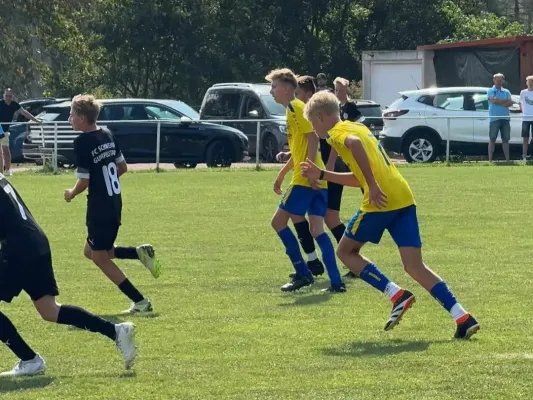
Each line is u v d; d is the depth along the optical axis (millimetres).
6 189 6801
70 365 7152
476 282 10250
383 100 38188
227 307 9320
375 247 12883
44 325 8562
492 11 63188
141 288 10336
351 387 6371
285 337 7973
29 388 6492
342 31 50031
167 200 18828
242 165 27438
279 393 6270
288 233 10250
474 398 6062
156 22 45000
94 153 9031
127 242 13523
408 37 50469
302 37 48562
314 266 10641
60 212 17109
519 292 9703
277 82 10234
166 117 28547
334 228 10961
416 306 9109
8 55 47000
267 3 48312
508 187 20172
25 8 46500
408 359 7074
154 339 7945
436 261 11633
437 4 50281
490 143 26047
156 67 46312
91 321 6902
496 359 7020
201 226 15141
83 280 10875
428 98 27516
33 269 6777
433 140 27141
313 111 7926
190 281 10742
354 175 7984
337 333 8078
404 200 7762
